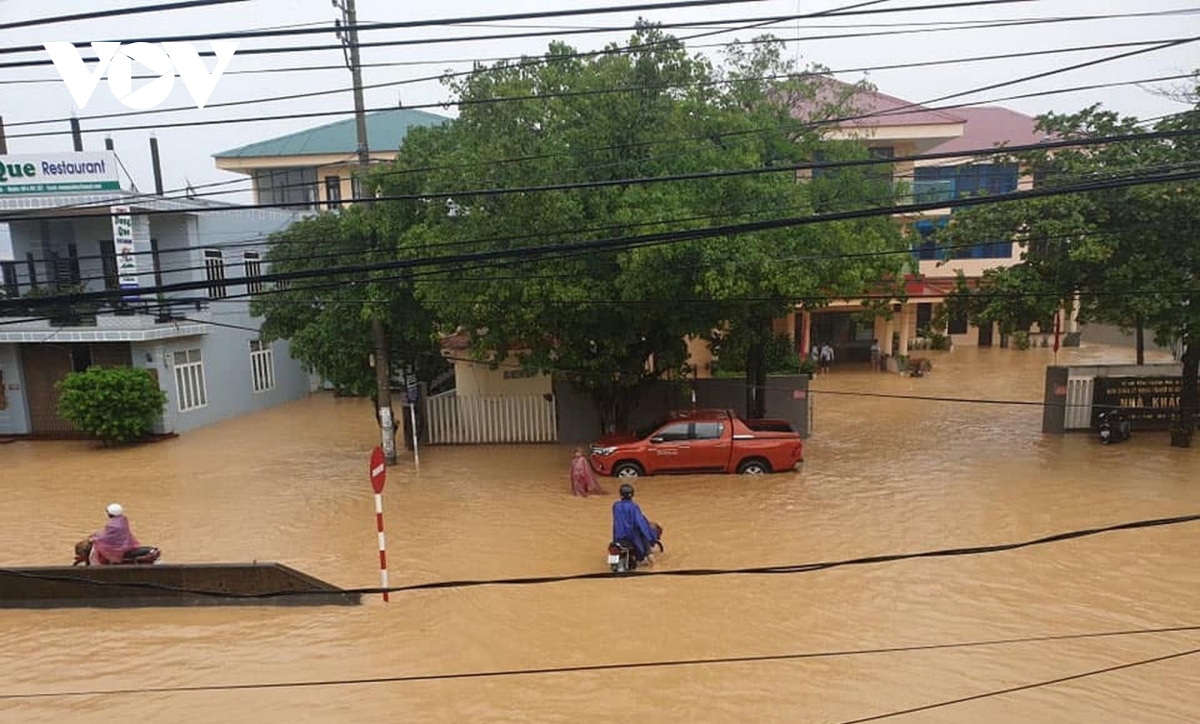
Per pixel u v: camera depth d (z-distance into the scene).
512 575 10.77
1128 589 9.79
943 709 7.29
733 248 12.82
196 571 10.19
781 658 7.87
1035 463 16.09
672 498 14.12
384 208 15.59
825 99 20.30
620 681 7.93
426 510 14.01
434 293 14.37
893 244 16.36
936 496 13.86
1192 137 15.09
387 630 9.23
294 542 12.48
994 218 15.87
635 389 17.84
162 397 21.16
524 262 13.45
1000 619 9.07
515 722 7.28
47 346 22.52
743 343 16.08
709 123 13.89
